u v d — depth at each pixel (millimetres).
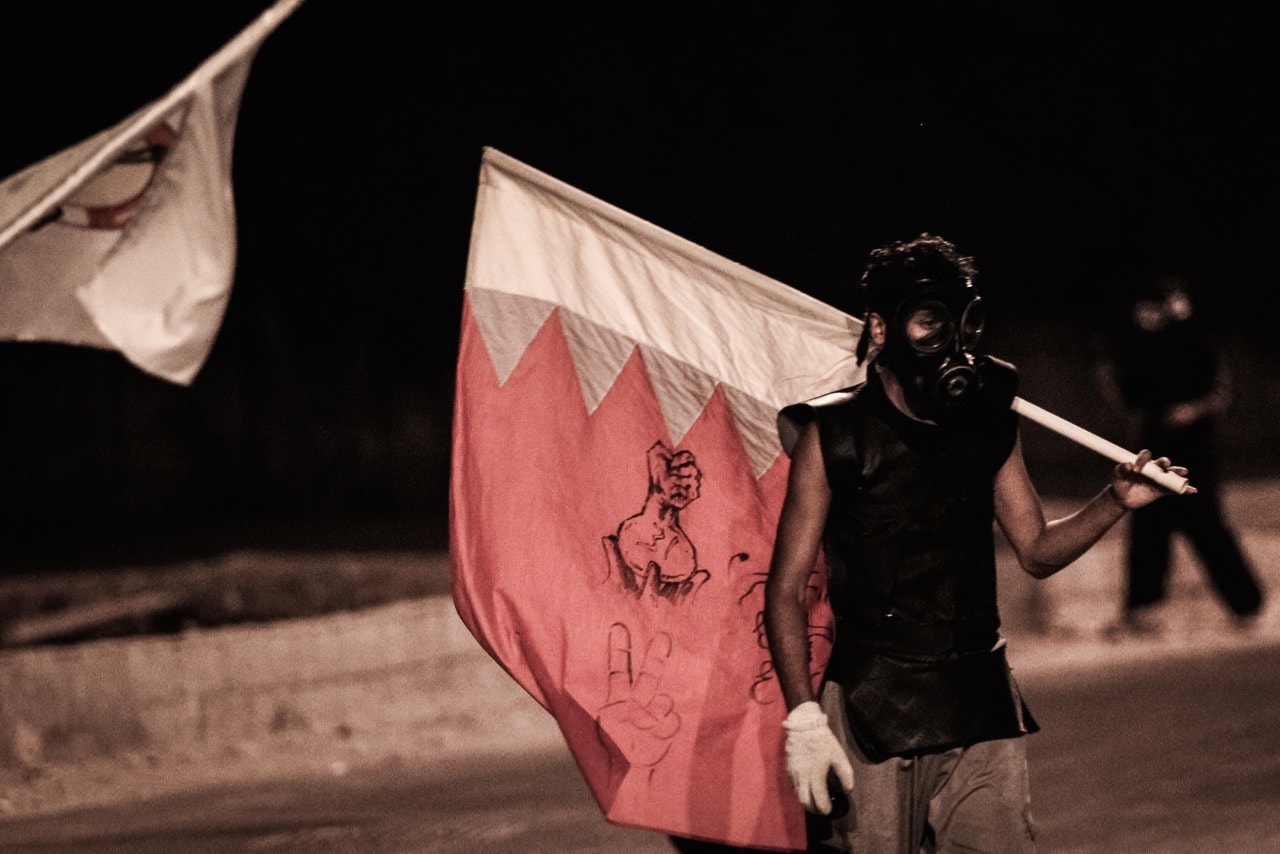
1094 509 11414
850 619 11281
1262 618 38062
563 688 12422
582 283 12883
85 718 26891
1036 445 76250
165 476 62188
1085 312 80375
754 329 13062
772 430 13008
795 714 10758
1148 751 24266
